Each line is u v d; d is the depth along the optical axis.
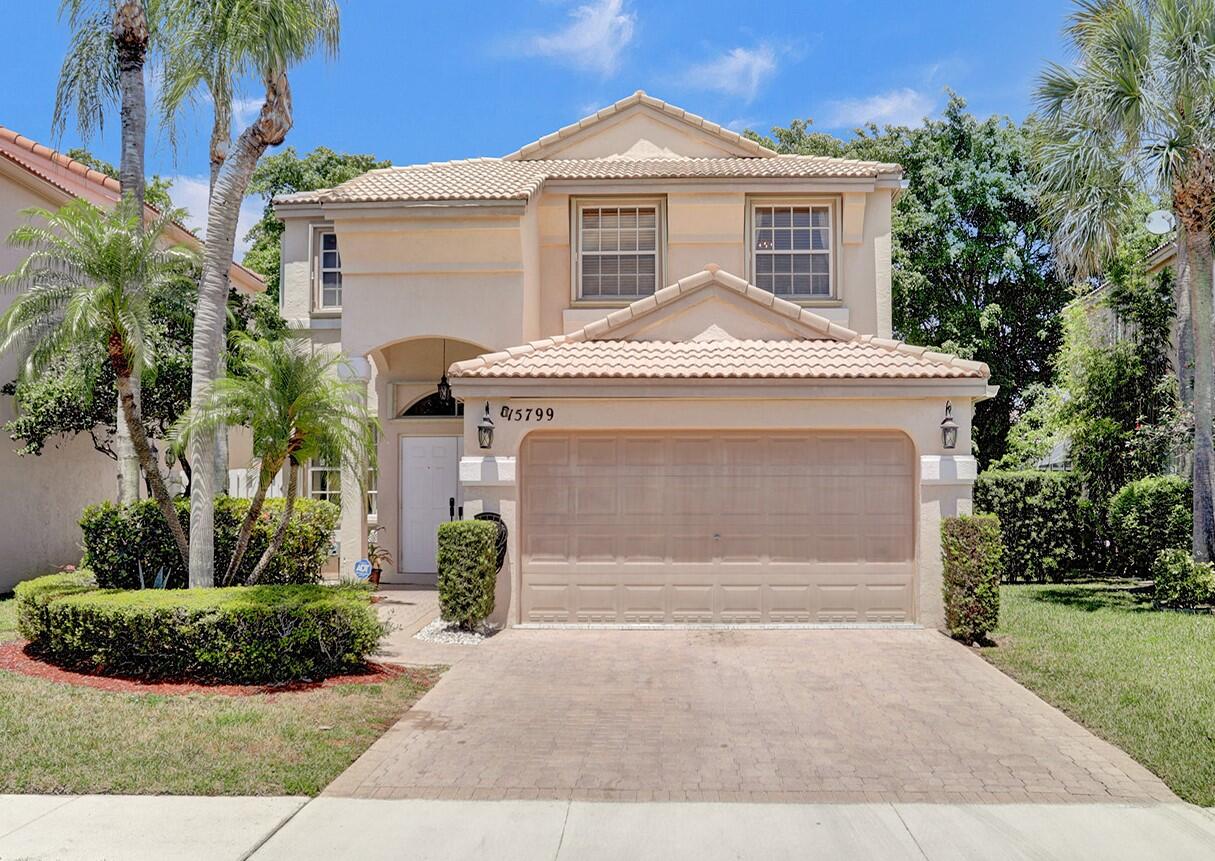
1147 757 7.11
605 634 11.77
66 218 10.02
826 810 6.16
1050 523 17.00
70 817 5.93
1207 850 5.52
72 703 8.25
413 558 17.03
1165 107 13.13
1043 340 28.14
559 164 17.59
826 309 16.42
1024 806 6.22
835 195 16.56
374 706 8.42
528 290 15.32
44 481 16.80
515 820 5.98
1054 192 14.24
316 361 10.58
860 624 12.09
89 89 13.41
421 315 14.99
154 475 10.73
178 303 12.78
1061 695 8.87
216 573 12.20
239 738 7.39
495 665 10.17
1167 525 15.37
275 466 10.55
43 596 9.98
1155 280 17.27
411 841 5.64
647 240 16.64
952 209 27.38
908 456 12.20
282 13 11.03
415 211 14.64
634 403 12.06
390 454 17.12
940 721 8.16
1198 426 13.82
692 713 8.40
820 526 12.19
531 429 12.14
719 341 13.20
